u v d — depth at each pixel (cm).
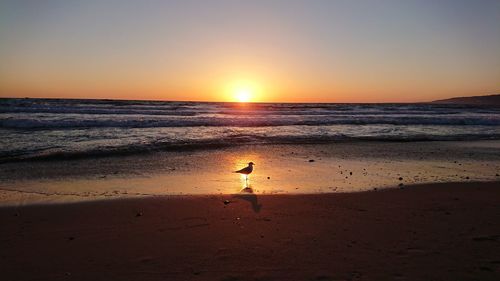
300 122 3189
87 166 1453
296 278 580
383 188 1135
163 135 2273
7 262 630
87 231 770
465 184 1189
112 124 2692
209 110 5053
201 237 740
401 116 4131
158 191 1091
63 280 574
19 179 1236
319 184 1190
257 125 3000
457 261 632
